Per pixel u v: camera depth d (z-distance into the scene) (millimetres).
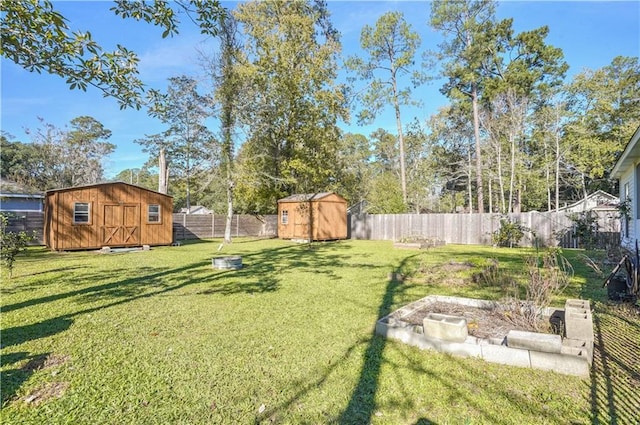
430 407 2363
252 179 16062
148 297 5523
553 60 20703
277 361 3119
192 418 2260
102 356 3232
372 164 37094
